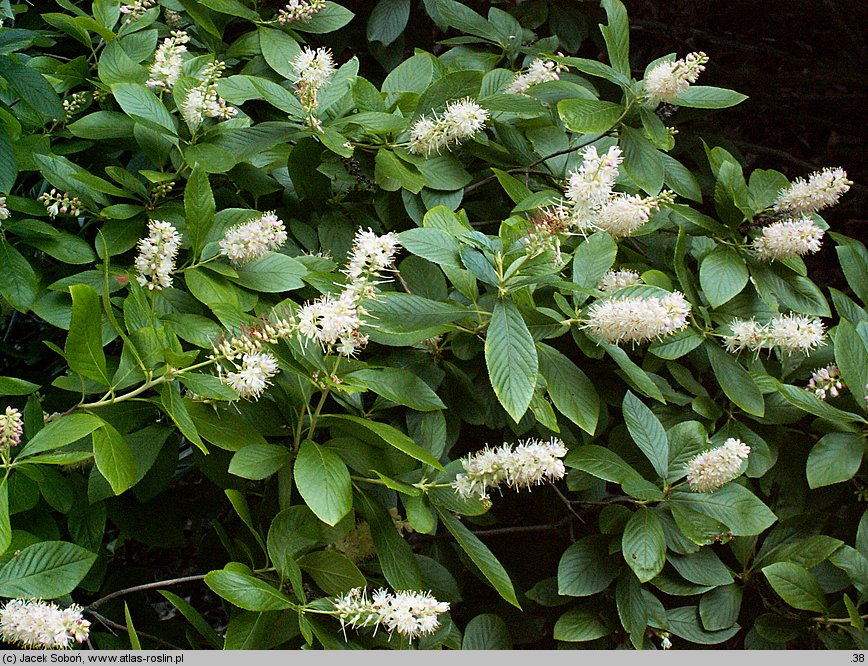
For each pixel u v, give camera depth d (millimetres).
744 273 2012
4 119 1935
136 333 1592
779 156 3787
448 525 1712
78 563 1522
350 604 1576
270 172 2246
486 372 2008
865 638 1828
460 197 2117
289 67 2297
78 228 2152
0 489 1440
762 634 1951
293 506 1661
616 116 2061
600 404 2023
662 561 1726
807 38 4254
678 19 3998
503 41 2617
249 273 1889
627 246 2309
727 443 1729
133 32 2338
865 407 1901
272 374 1602
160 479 1846
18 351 2318
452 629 1820
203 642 1997
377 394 1854
